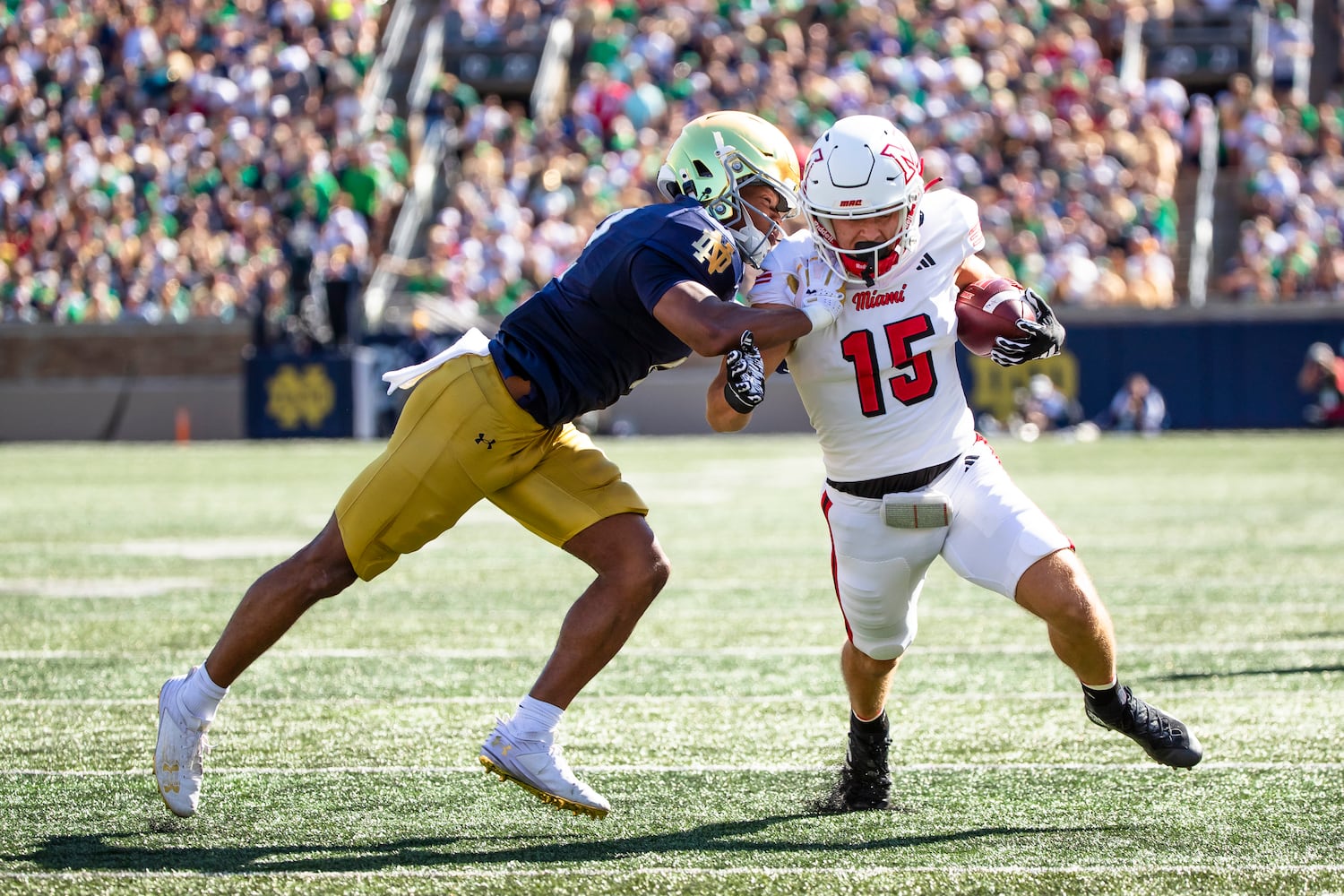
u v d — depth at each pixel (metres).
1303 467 47.19
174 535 32.97
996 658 19.03
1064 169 73.56
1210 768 13.62
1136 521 34.50
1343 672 17.69
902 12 82.38
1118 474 45.81
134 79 80.62
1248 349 61.56
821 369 11.88
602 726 15.57
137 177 77.69
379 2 88.06
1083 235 70.88
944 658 19.08
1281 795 12.70
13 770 13.78
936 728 15.34
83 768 13.85
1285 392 61.34
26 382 72.06
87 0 82.62
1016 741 14.79
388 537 11.95
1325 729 14.95
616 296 11.57
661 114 78.94
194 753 11.98
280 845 11.52
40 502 40.66
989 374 63.78
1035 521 11.65
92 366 71.62
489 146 78.44
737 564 28.28
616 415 69.12
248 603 11.90
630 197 75.75
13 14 81.12
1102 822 12.01
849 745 12.62
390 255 75.00
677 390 68.75
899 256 11.65
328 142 78.38
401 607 23.44
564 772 11.55
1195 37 84.88
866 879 10.56
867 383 11.79
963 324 12.24
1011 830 11.82
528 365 11.71
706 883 10.52
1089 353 63.09
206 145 78.06
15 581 26.17
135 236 75.81
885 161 11.31
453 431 11.76
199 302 73.19
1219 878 10.48
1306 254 69.75
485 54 85.31
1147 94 77.38
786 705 16.50
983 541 11.70
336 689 17.41
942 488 11.86
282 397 66.38
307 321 67.62
